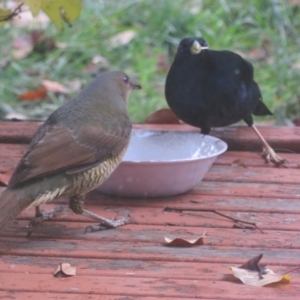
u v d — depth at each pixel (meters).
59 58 19.34
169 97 11.06
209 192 8.56
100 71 18.77
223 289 5.97
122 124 7.70
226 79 10.61
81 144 7.14
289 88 17.39
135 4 21.19
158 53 19.45
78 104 7.64
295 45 19.25
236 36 19.98
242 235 7.23
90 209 8.02
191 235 7.23
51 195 6.93
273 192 8.56
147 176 8.08
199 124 11.03
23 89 17.94
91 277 6.19
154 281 6.11
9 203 6.61
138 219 7.70
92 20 20.70
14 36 20.02
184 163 8.03
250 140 10.59
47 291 5.92
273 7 20.39
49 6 9.79
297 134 10.85
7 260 6.60
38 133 7.27
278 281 6.04
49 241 7.09
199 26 20.06
